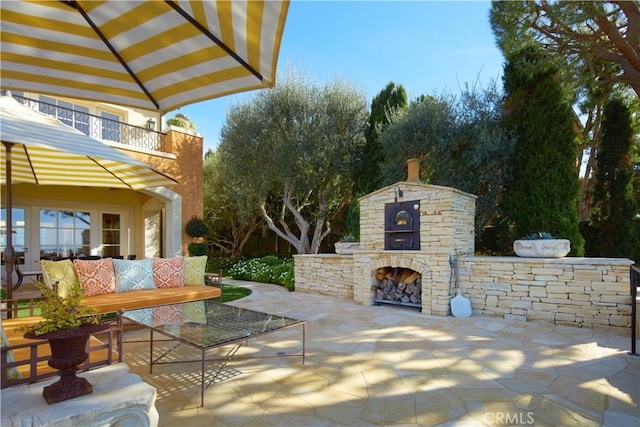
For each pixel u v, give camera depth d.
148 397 2.02
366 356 3.90
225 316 4.00
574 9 5.80
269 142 11.12
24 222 9.61
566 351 4.03
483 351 4.05
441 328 5.08
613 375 3.33
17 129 2.66
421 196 6.39
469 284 6.07
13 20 1.73
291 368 3.57
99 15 1.78
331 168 11.35
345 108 11.02
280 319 3.87
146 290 5.46
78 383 1.99
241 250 15.42
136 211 11.84
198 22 1.67
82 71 2.10
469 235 6.68
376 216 6.99
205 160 15.20
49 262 4.80
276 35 1.48
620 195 8.61
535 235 6.19
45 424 1.72
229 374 3.43
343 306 6.73
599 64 7.66
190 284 6.10
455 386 3.12
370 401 2.85
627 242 8.50
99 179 5.55
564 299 5.28
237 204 12.66
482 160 8.16
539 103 7.84
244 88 2.03
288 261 11.77
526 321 5.48
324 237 13.65
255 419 2.59
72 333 1.91
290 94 10.84
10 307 4.14
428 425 2.49
